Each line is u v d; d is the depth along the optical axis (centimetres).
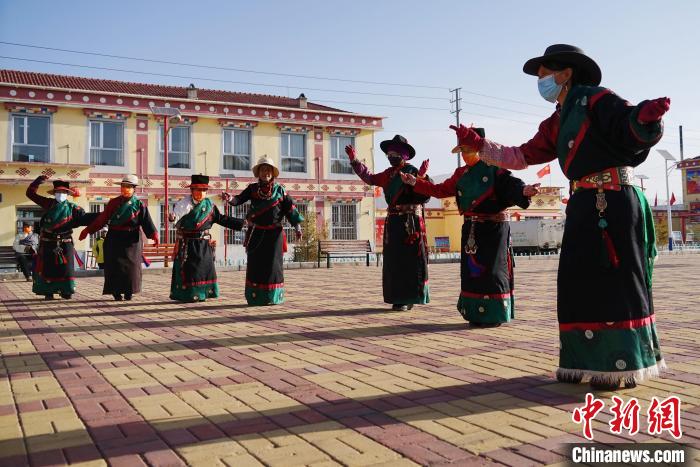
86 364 494
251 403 375
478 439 308
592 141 383
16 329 688
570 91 400
